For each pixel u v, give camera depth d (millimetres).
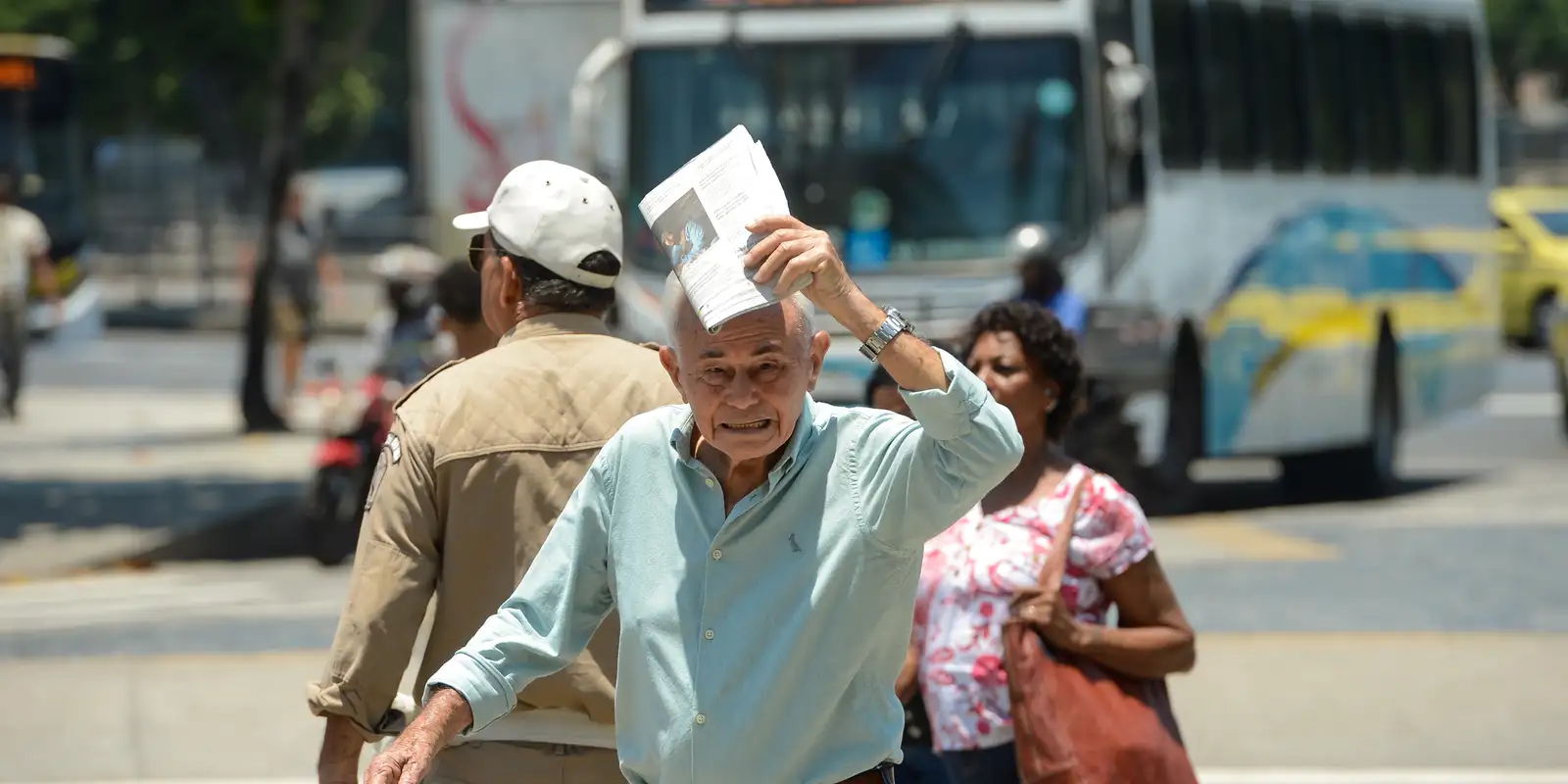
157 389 41906
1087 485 7750
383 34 71438
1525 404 39281
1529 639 15969
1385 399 27062
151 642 16500
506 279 6914
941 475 5277
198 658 15711
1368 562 20156
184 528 22672
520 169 6984
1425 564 19984
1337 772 12281
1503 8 86062
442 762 6586
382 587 6516
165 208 67062
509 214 6883
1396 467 27750
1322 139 26141
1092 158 21469
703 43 21938
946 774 7781
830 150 21734
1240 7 24750
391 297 21062
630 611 5578
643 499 5621
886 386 9227
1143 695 7523
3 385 41812
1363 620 16859
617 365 6789
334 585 19422
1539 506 24891
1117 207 21578
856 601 5410
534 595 5758
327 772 6578
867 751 5516
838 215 21656
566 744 6539
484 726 5969
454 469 6578
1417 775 12188
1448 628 16547
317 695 6492
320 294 52438
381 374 20797
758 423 5297
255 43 60844
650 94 22000
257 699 14336
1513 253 51688
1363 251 26766
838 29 21797
